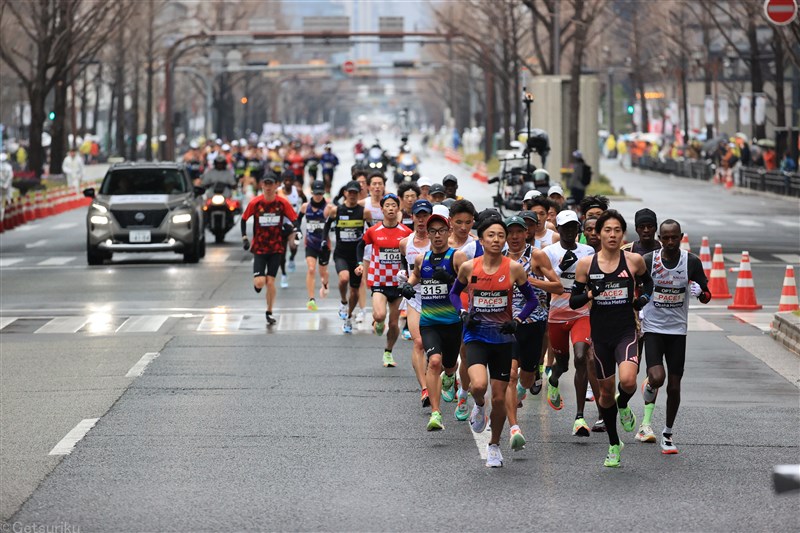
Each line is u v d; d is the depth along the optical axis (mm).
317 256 69062
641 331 39281
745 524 28891
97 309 71125
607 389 35125
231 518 29406
